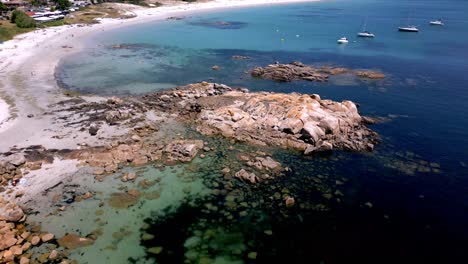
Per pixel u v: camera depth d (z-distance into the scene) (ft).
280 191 108.88
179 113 165.27
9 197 103.19
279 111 153.58
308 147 132.46
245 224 95.20
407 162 127.03
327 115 149.28
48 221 94.48
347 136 144.15
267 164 121.90
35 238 87.25
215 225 94.73
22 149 129.29
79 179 112.98
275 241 89.81
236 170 119.34
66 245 86.38
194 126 152.15
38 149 129.18
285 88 210.59
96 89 204.95
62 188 108.27
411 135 148.46
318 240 90.48
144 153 128.57
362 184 113.70
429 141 143.23
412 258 85.35
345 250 87.45
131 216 97.35
